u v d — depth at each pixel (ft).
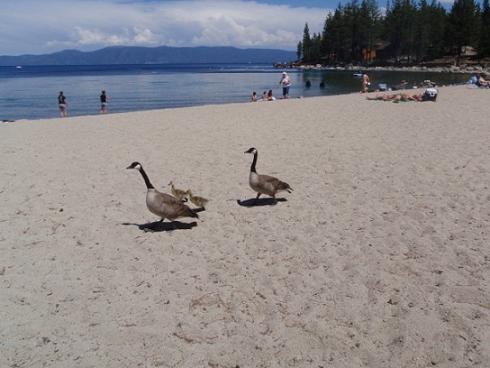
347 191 37.11
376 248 26.25
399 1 398.83
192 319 19.88
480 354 17.19
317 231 28.99
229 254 26.05
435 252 25.54
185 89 193.47
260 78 292.81
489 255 24.95
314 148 53.78
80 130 69.15
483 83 133.39
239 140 59.57
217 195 37.17
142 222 31.42
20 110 121.39
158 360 17.31
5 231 29.68
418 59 395.34
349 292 21.70
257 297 21.48
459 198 34.50
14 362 17.26
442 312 19.83
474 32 341.00
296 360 17.26
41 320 19.92
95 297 21.70
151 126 71.92
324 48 474.49
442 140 56.39
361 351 17.65
